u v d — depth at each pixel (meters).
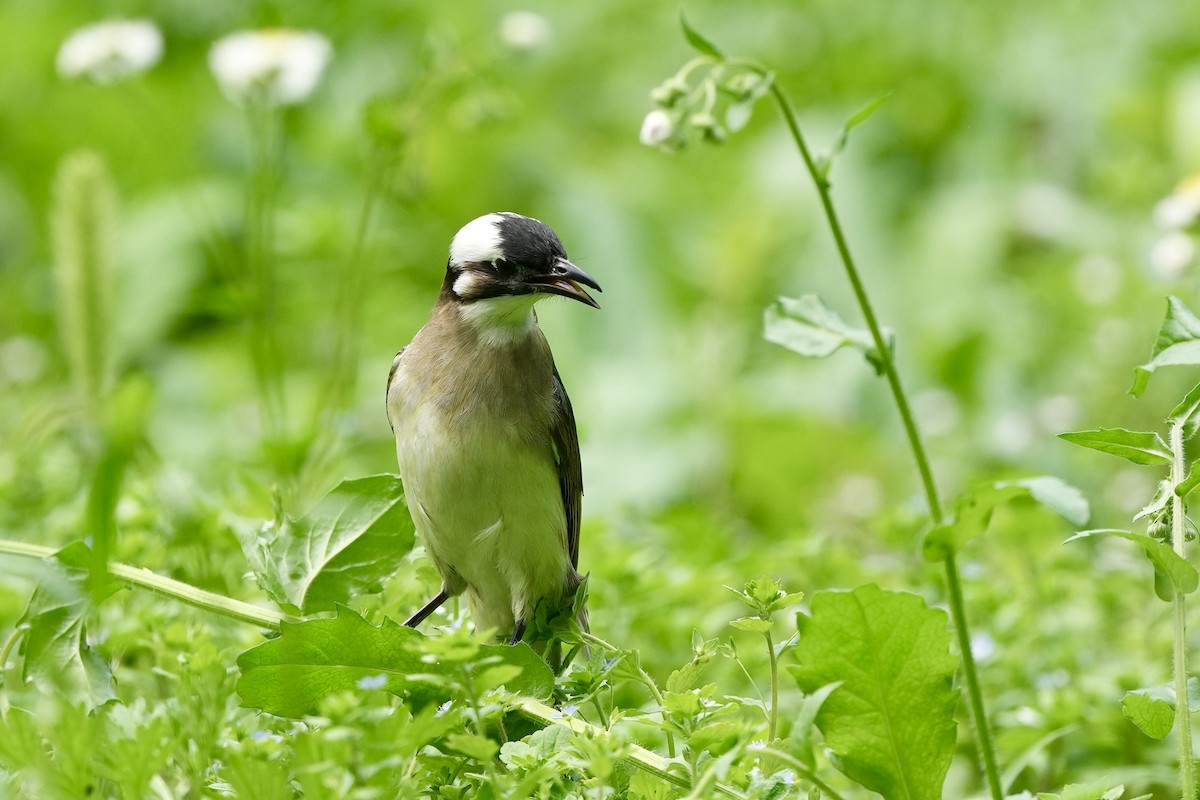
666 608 9.46
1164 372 14.35
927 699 5.77
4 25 20.48
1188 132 18.75
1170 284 14.18
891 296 18.62
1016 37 21.70
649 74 21.25
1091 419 14.61
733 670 9.09
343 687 6.39
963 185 20.02
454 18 20.12
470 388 9.11
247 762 5.20
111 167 19.89
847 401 16.72
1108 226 18.80
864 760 5.83
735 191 20.00
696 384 16.94
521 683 6.31
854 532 13.45
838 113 20.48
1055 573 10.33
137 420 8.83
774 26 21.81
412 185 12.71
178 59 20.16
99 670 6.63
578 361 18.02
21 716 5.31
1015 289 18.25
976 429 16.28
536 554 9.28
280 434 11.48
